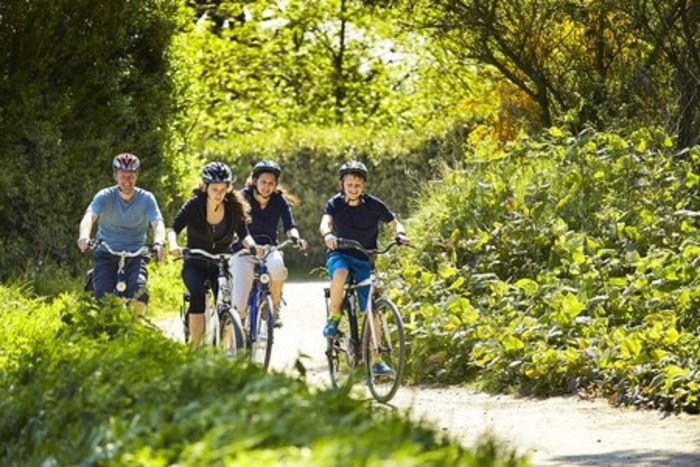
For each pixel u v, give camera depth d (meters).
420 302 21.39
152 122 33.59
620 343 17.97
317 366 21.44
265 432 6.85
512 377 18.95
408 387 19.66
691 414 16.17
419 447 6.34
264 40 65.56
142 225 17.95
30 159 31.30
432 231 23.66
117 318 13.47
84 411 9.49
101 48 32.00
